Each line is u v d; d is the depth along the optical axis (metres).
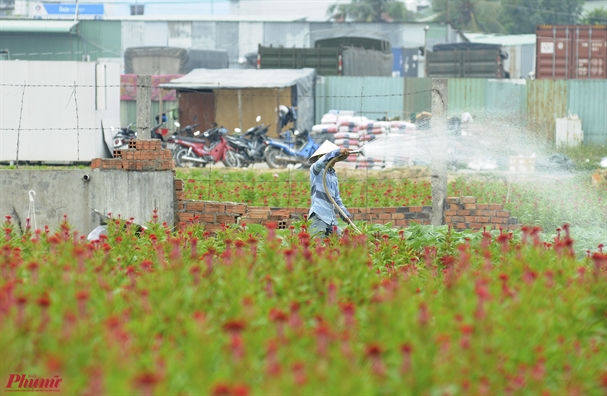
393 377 9.18
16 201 24.12
